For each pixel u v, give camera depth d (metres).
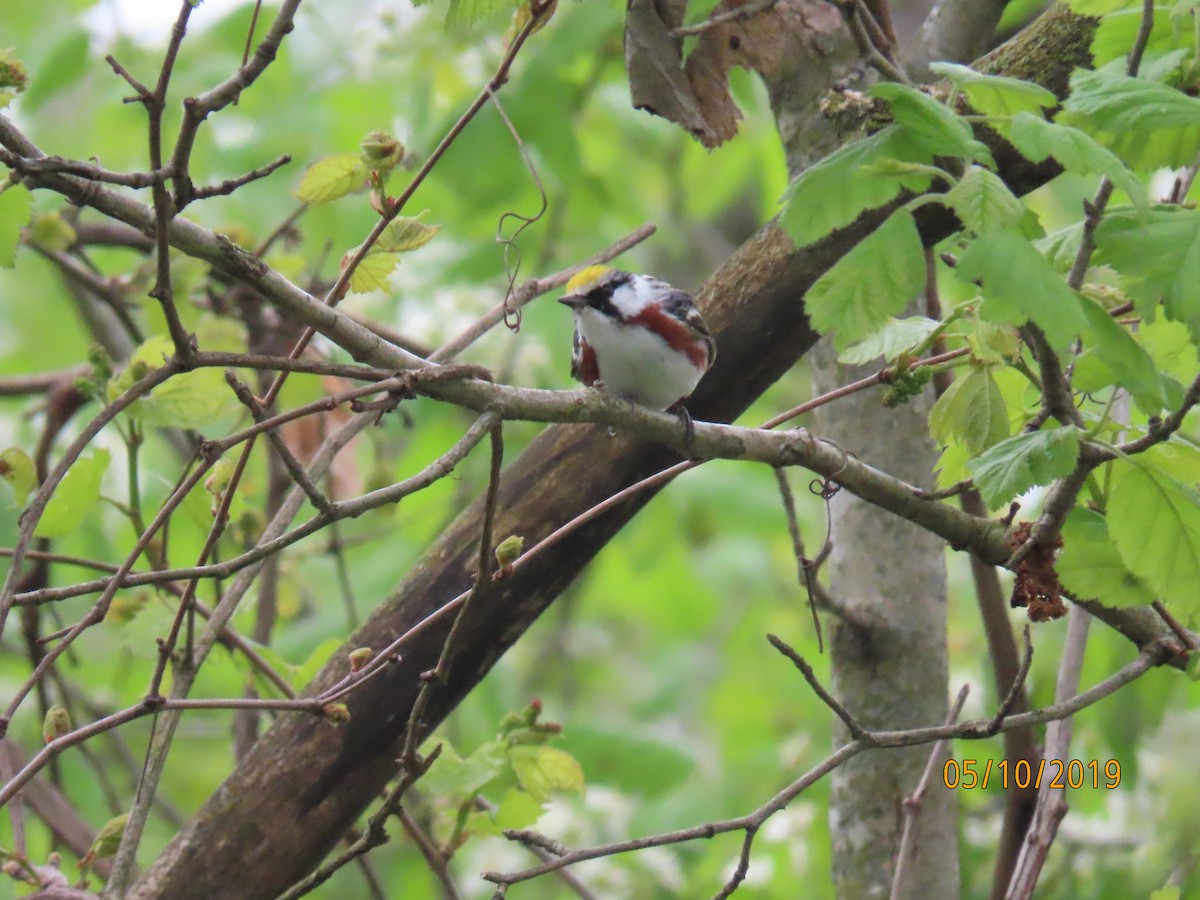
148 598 7.99
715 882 13.40
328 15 13.81
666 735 14.01
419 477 5.07
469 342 7.61
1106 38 5.88
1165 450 6.21
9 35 13.37
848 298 5.19
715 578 16.89
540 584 7.19
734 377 7.65
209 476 7.01
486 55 13.12
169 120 12.88
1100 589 6.02
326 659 8.41
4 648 11.93
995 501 5.31
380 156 5.88
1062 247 5.45
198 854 6.84
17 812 6.90
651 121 14.65
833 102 6.44
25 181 4.77
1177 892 6.82
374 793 7.12
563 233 14.40
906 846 7.31
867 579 8.70
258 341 10.32
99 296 10.08
